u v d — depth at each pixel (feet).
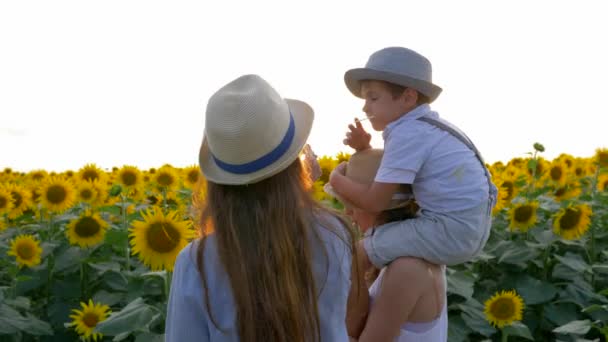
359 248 8.38
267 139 4.88
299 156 5.31
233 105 4.85
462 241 8.00
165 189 20.56
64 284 14.53
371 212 8.67
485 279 16.72
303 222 4.97
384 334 7.52
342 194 8.46
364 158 8.66
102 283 14.89
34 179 26.96
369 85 8.97
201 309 4.87
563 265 15.74
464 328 13.67
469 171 8.26
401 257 7.87
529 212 15.66
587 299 15.08
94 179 21.09
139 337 9.90
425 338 7.76
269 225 4.86
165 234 10.67
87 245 14.58
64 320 13.66
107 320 9.38
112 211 15.39
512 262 15.17
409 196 8.58
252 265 4.79
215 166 5.19
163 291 12.72
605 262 17.21
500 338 14.82
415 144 8.20
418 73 8.72
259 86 4.98
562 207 16.33
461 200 8.08
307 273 4.88
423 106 8.77
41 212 18.90
